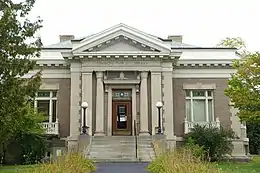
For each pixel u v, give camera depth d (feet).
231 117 113.91
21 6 57.16
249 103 83.87
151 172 58.13
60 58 115.75
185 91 115.75
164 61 111.75
